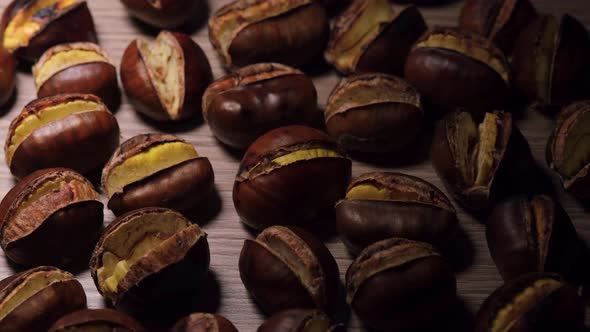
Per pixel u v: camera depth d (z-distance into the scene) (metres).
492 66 0.35
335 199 0.33
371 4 0.37
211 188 0.33
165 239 0.31
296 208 0.32
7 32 0.36
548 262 0.31
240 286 0.32
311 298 0.30
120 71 0.36
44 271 0.30
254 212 0.32
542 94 0.35
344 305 0.32
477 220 0.34
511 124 0.33
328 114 0.35
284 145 0.32
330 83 0.37
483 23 0.36
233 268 0.33
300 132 0.33
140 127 0.36
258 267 0.31
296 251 0.31
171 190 0.32
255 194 0.32
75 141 0.33
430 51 0.34
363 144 0.34
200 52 0.36
